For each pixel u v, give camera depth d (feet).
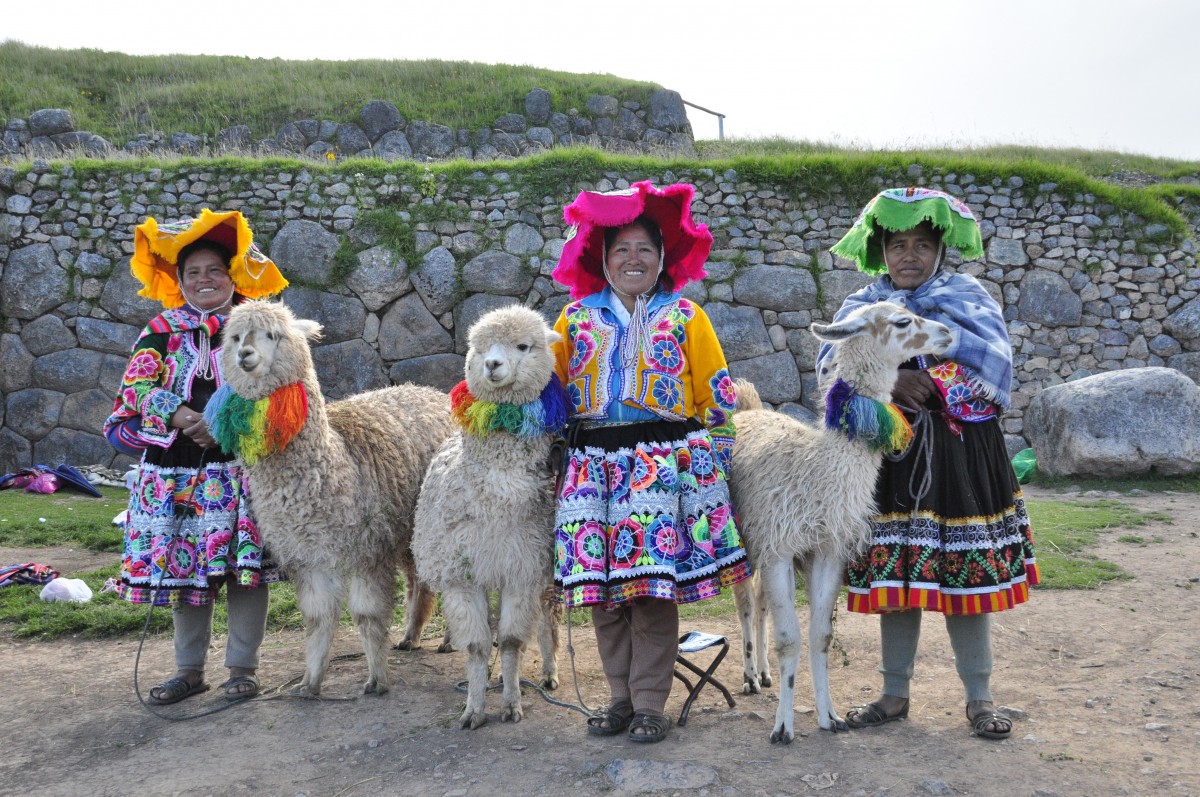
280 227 34.76
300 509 11.92
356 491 12.48
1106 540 21.86
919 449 10.80
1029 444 34.83
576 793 9.40
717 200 35.86
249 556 12.39
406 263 34.35
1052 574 18.48
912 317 10.58
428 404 15.61
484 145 55.93
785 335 34.94
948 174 36.14
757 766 9.91
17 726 11.88
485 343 10.94
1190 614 15.79
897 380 10.96
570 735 11.16
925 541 10.69
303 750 10.87
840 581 11.06
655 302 11.66
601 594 10.80
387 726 11.54
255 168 35.14
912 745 10.46
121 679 13.71
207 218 13.04
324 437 12.16
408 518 13.47
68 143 50.96
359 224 34.71
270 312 11.72
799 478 10.76
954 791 9.14
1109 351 35.83
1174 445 30.35
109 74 62.34
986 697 11.05
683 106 61.31
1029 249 36.09
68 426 33.55
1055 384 35.09
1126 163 52.90
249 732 11.47
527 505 11.22
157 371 12.68
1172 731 10.71
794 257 35.40
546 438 11.36
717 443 11.39
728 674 13.79
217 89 59.11
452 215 35.01
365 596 12.66
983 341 10.88
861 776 9.55
